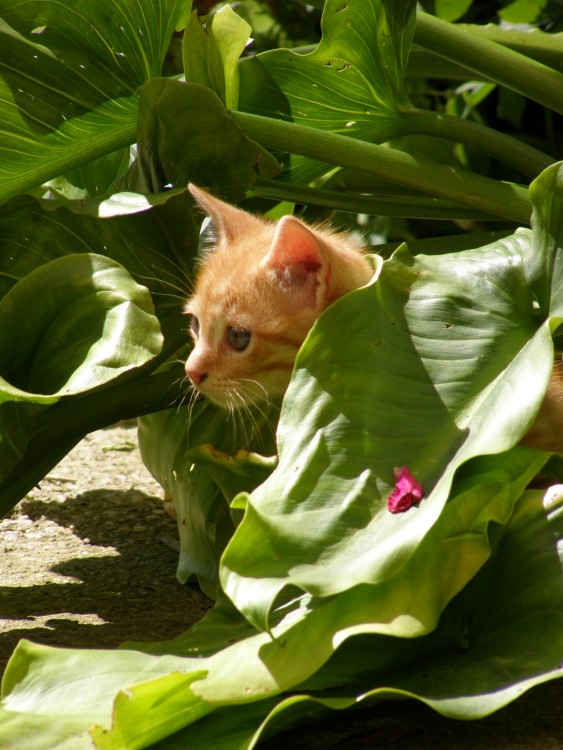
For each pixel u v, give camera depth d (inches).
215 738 56.3
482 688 56.0
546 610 56.8
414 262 58.8
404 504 56.3
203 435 62.9
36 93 62.5
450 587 56.4
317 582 55.6
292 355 62.0
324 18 62.8
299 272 61.5
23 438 59.8
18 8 62.1
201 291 62.4
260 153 62.8
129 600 61.8
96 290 59.7
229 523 61.6
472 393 57.3
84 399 61.8
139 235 62.8
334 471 56.7
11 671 57.0
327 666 56.9
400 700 57.2
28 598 61.8
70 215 62.2
